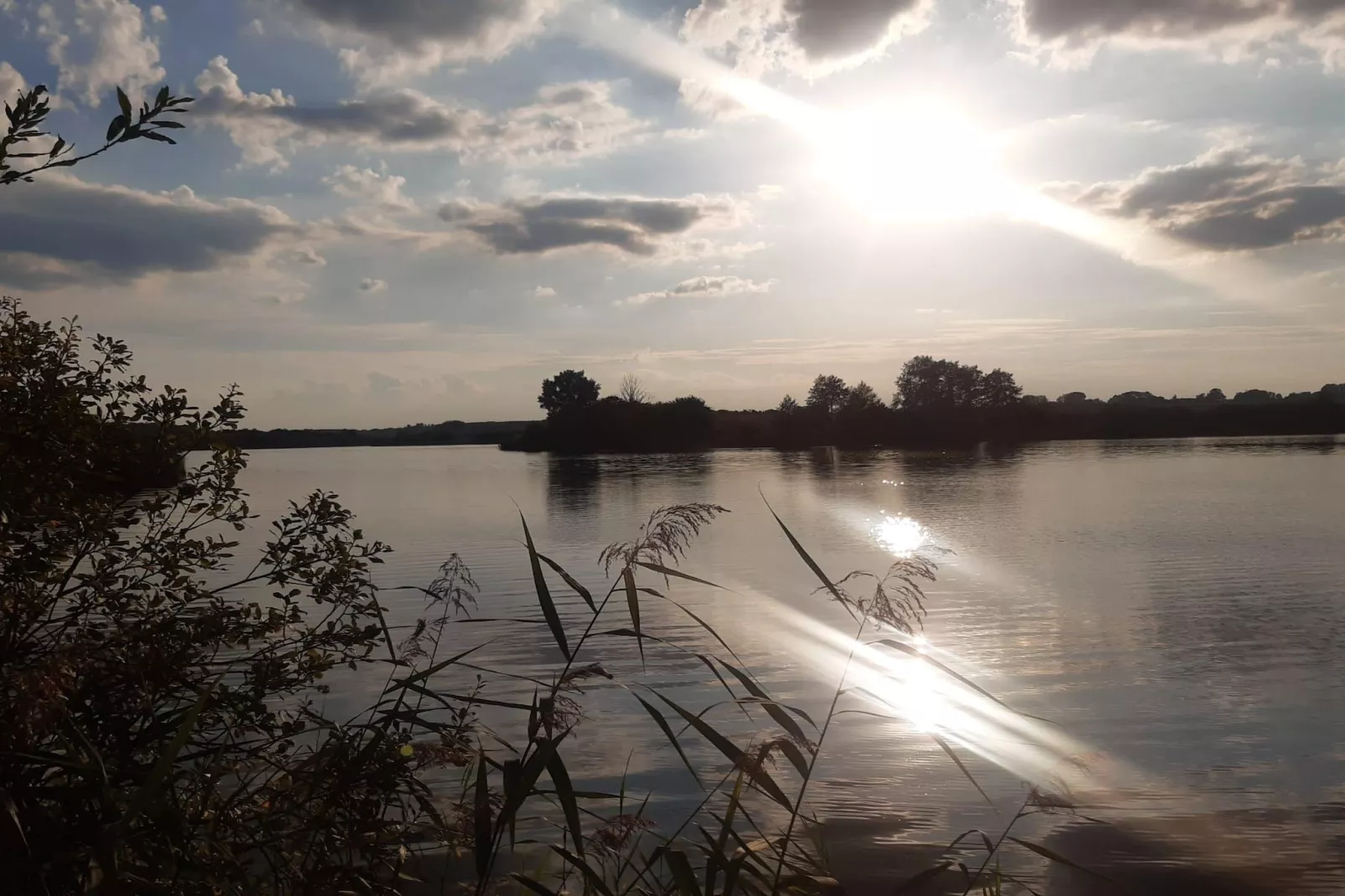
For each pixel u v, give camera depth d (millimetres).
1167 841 7141
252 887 3516
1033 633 14703
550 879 5770
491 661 12844
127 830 3035
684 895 3570
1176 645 13797
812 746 3623
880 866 6652
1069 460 72250
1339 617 15516
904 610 3758
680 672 12352
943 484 48875
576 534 28688
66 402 3732
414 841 3941
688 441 116250
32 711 2844
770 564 22453
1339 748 9219
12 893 2828
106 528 3793
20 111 3031
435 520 34312
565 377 137000
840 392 122562
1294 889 6340
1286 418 118938
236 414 4176
